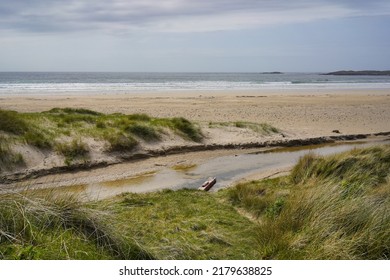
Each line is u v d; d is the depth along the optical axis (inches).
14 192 194.1
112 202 265.3
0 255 157.5
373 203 220.2
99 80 3659.0
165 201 298.5
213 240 217.0
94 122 572.1
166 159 492.1
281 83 3065.9
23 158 417.1
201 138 577.6
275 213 254.1
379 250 181.5
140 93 1585.9
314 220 206.1
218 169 452.8
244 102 1173.1
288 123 767.7
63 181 395.5
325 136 639.1
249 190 319.9
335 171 351.3
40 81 3196.4
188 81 3508.9
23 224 173.9
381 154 381.7
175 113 869.2
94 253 172.4
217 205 291.6
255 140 588.7
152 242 202.2
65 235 176.6
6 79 3639.3
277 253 194.5
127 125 541.0
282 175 418.3
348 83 3238.2
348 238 187.0
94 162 448.8
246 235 229.5
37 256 159.0
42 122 526.6
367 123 803.4
